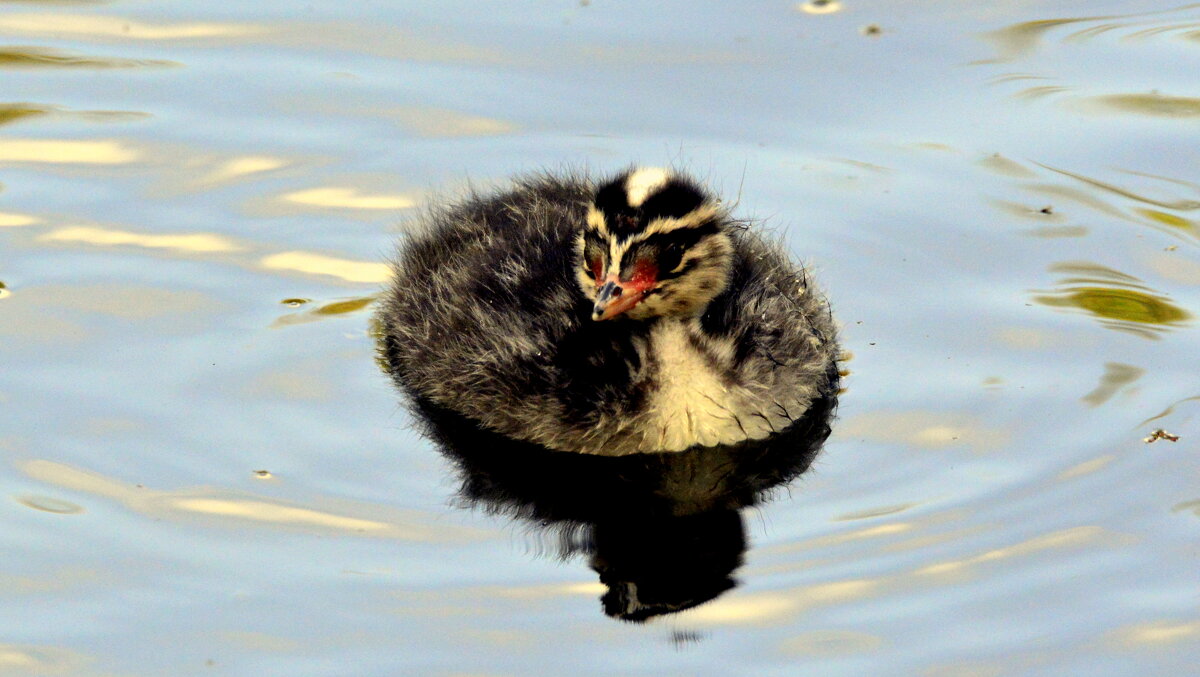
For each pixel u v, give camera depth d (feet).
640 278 43.98
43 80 63.00
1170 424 43.37
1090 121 60.34
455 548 38.75
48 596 36.01
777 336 46.37
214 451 42.39
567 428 44.75
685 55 65.00
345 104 61.93
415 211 55.26
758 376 45.21
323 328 49.29
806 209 55.77
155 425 43.37
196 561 37.50
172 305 49.65
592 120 60.95
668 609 36.22
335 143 59.47
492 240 49.52
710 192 47.96
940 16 67.77
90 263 51.60
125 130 59.77
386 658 34.17
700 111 61.36
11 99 61.36
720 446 44.93
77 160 57.72
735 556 38.50
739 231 49.70
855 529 39.47
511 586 37.14
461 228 51.29
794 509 40.78
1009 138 59.52
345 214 55.47
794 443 44.75
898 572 37.35
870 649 34.60
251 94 62.44
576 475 43.42
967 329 49.29
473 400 46.26
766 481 42.68
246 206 55.62
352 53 65.46
